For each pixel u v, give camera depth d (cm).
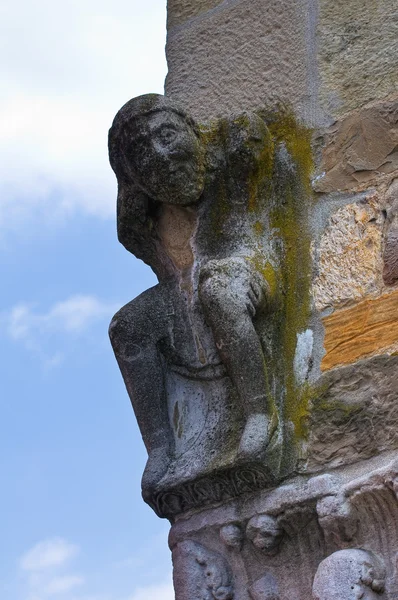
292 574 436
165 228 473
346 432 433
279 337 453
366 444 430
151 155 455
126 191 473
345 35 478
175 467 450
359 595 413
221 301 444
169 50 510
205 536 449
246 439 435
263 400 440
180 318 464
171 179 458
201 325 459
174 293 468
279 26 491
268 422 438
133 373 464
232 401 451
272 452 435
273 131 477
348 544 426
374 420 431
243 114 466
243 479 438
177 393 463
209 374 456
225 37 500
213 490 443
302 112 475
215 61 500
